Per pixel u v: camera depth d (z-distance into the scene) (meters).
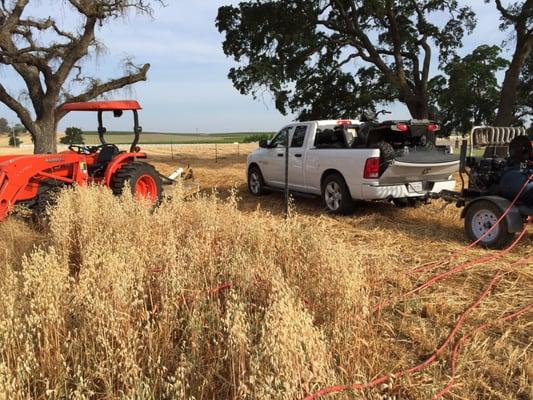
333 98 22.94
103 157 8.51
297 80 22.55
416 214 8.23
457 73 21.11
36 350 2.89
